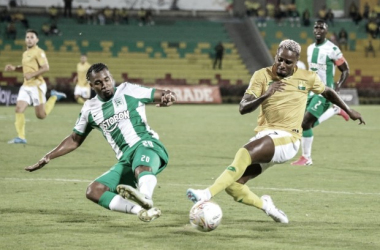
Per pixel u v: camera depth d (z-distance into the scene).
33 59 44.56
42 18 128.25
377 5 139.25
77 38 126.69
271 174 32.41
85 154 40.47
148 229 19.59
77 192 26.31
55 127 60.28
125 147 19.92
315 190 27.47
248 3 136.62
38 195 25.52
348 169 34.53
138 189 19.11
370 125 67.38
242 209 23.06
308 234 19.09
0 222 20.41
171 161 37.34
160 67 125.75
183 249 17.11
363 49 134.50
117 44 127.88
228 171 19.06
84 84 87.06
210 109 94.00
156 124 65.56
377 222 20.92
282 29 134.62
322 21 37.78
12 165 34.81
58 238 18.27
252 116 79.12
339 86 37.84
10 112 80.12
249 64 128.62
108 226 19.97
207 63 128.00
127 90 20.03
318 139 52.16
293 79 20.31
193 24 136.12
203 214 17.94
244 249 17.19
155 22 135.75
